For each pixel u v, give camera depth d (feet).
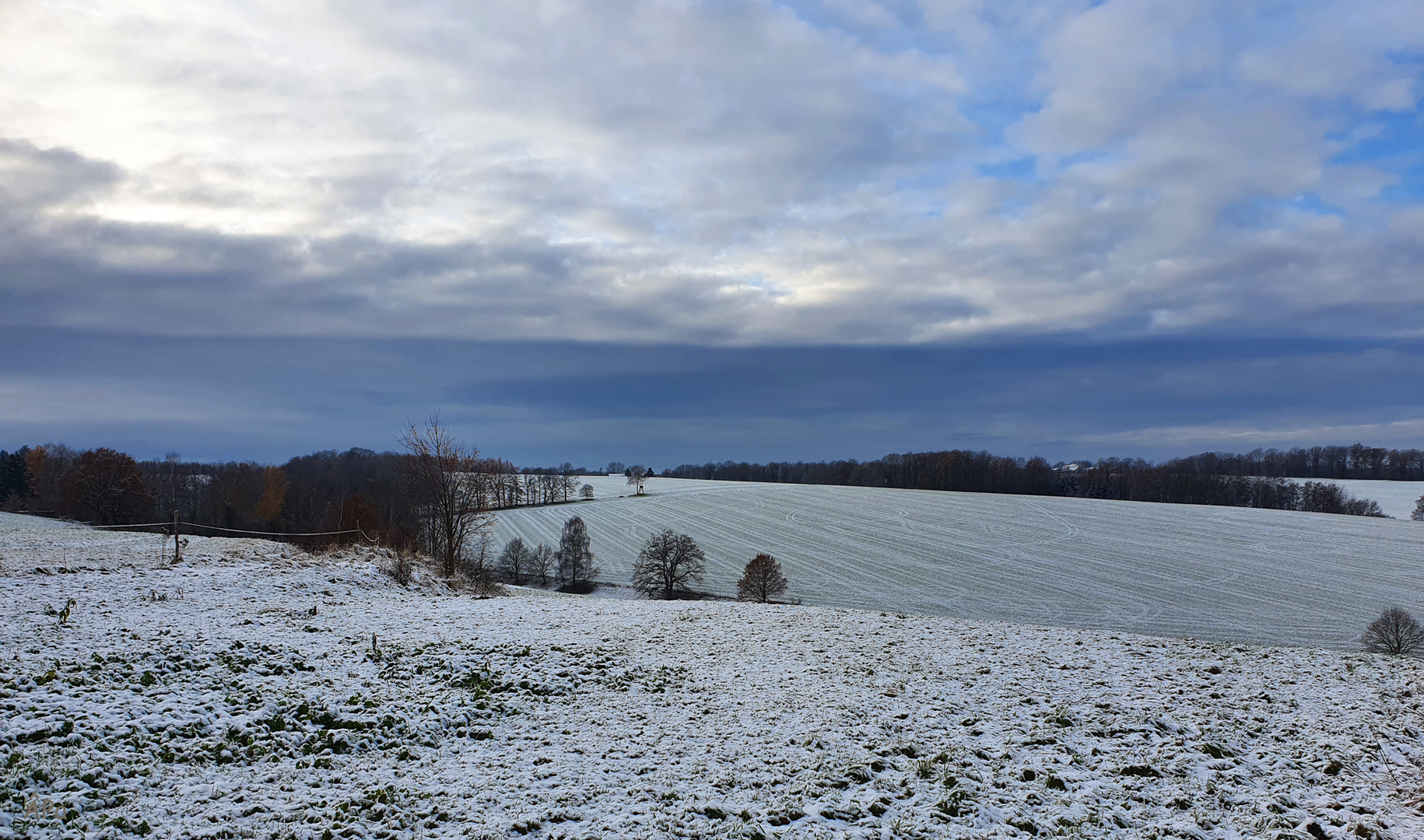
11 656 36.60
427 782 27.43
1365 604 196.44
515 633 53.16
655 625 59.67
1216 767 31.04
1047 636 57.06
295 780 26.71
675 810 25.57
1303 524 305.32
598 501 400.88
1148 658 50.34
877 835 24.11
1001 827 25.20
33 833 20.68
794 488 469.16
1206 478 426.92
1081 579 223.51
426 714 34.76
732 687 42.34
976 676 45.09
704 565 241.35
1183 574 228.63
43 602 50.31
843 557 254.68
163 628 45.16
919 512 344.90
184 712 31.53
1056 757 31.89
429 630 52.47
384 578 76.54
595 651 48.60
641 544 287.69
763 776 28.96
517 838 23.12
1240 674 46.32
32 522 147.23
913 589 215.31
